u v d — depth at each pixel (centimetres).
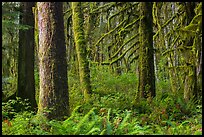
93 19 1994
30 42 1407
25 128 910
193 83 1509
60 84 1048
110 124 912
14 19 1434
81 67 1574
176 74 1895
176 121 1144
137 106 1303
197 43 1527
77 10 1599
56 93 1041
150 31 1566
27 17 1400
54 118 1029
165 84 2062
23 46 1398
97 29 2402
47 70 1046
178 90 1811
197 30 1518
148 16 1570
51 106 1035
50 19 1052
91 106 1282
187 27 1537
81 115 1150
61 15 1066
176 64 2150
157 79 2377
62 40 1062
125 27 1728
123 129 898
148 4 1574
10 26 1312
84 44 1594
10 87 1662
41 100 1048
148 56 1548
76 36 1605
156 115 1157
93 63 2081
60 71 1050
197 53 1523
